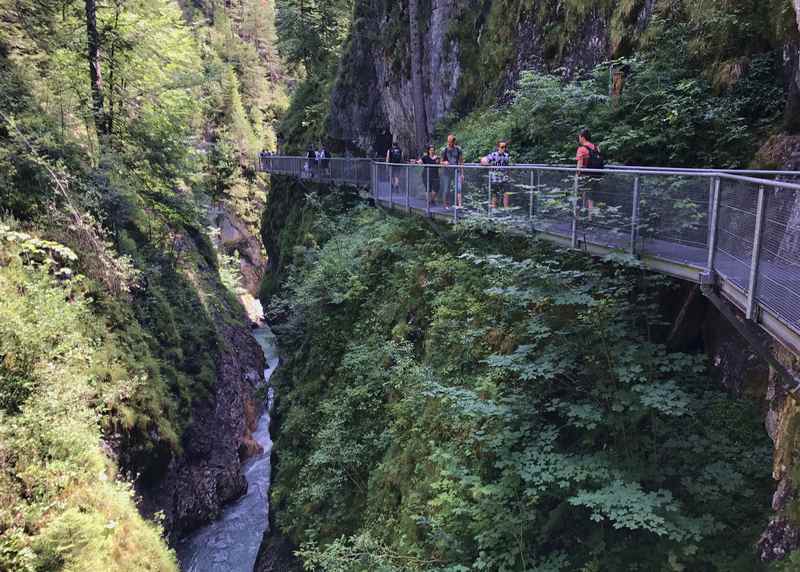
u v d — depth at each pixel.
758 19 7.94
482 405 6.57
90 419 10.66
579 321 6.49
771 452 5.25
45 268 11.91
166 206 22.14
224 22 70.38
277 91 75.19
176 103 23.42
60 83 17.88
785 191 3.68
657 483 5.51
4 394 9.38
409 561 7.20
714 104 8.05
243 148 56.28
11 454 9.17
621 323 6.08
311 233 22.64
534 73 12.36
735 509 5.07
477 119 16.58
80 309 12.89
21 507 8.73
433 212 11.81
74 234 14.43
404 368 10.72
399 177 14.31
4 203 12.93
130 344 14.99
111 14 20.81
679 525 4.93
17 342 9.91
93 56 18.59
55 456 9.82
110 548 9.63
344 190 23.33
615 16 11.08
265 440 24.31
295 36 36.97
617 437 5.91
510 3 16.20
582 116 10.32
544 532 5.98
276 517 13.13
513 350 7.83
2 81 15.12
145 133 20.98
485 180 9.49
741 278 4.32
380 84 25.33
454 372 9.09
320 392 14.30
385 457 10.14
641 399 5.26
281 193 32.38
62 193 14.62
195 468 17.31
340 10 36.84
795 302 3.49
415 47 18.97
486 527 6.34
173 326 18.78
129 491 11.61
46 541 8.46
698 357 5.66
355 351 13.16
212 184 48.22
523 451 6.52
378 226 16.64
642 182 5.84
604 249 6.55
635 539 5.50
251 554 15.55
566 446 6.50
